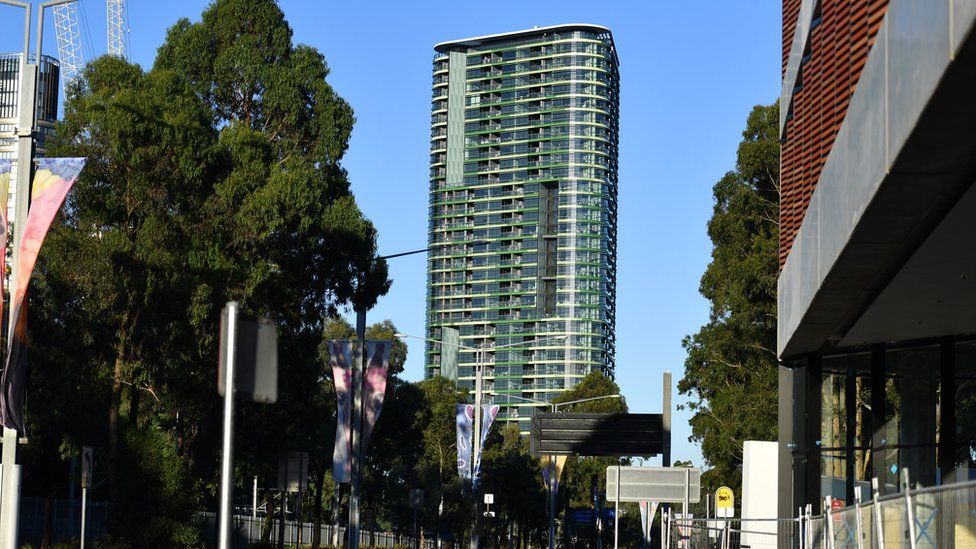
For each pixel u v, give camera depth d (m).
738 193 52.12
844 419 25.08
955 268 16.50
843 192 15.13
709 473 59.94
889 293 18.36
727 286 52.53
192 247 39.53
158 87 39.66
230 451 8.34
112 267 37.44
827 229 16.94
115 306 38.16
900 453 23.25
